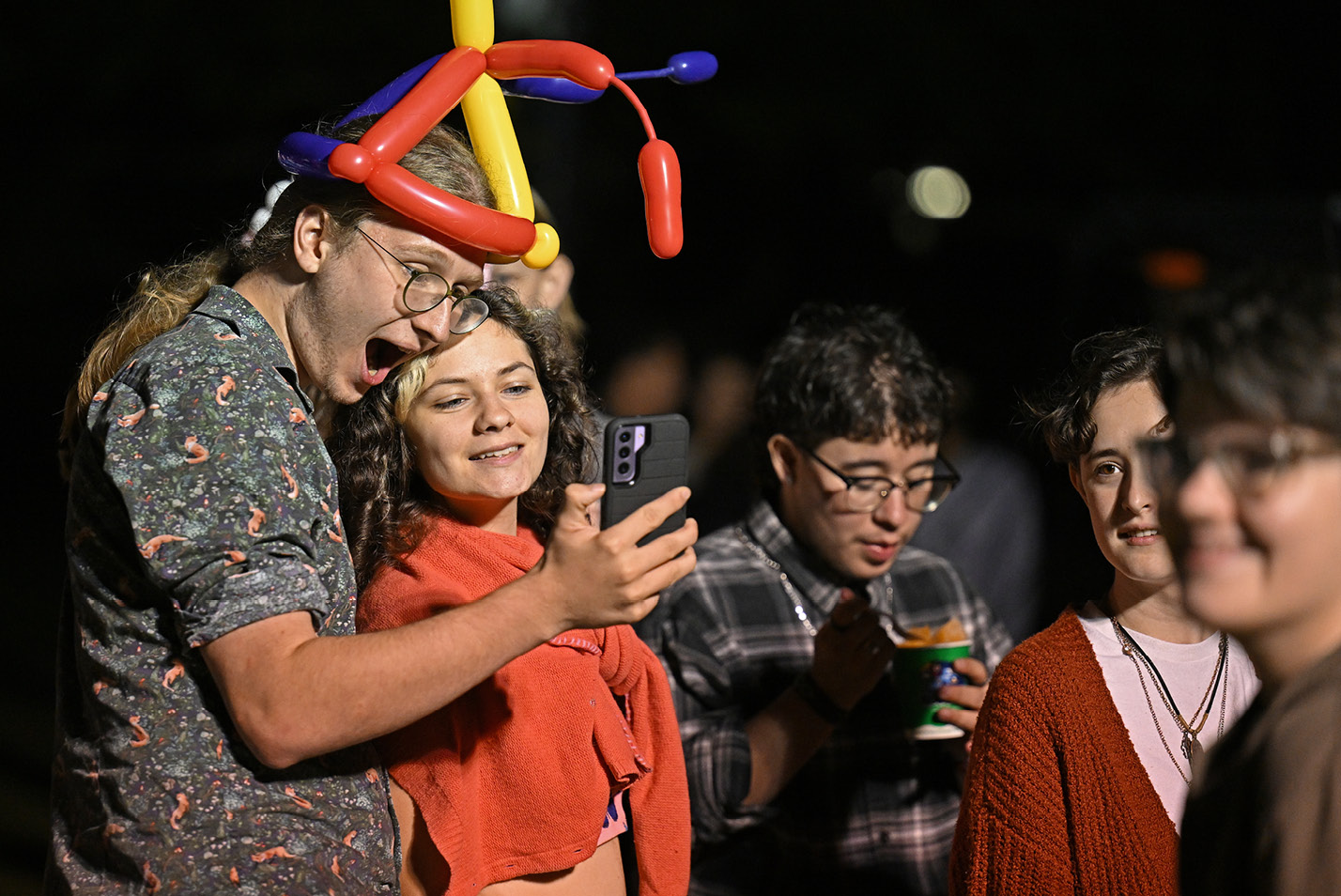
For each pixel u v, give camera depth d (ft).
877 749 12.75
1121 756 8.80
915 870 12.62
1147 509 8.79
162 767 8.36
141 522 8.00
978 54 36.76
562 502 11.27
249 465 8.20
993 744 8.98
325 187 8.96
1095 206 34.24
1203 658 9.11
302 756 8.01
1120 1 36.60
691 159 35.83
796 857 12.53
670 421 9.83
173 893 8.25
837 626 12.05
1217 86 36.37
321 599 8.25
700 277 29.94
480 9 9.82
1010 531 17.22
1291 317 5.65
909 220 36.29
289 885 8.40
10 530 46.03
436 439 10.09
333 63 35.65
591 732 10.23
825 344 12.87
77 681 9.17
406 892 9.63
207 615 7.93
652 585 8.46
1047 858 8.67
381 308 8.91
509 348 10.27
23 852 24.43
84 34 35.45
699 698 12.55
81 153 37.63
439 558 10.23
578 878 10.28
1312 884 5.50
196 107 36.11
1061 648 9.17
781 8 36.14
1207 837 5.98
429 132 9.48
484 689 9.91
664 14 35.78
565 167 25.86
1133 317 19.26
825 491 12.76
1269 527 5.69
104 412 8.47
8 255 39.65
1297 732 5.67
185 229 39.22
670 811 11.18
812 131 36.24
